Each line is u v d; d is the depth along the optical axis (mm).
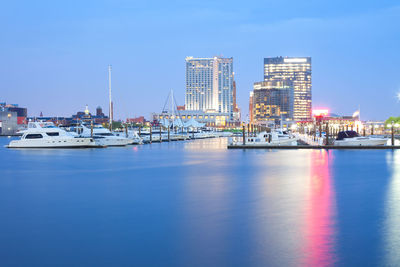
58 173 70062
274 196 46125
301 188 51875
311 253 26828
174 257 26234
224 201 43312
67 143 126688
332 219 35250
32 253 27109
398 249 27484
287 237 30125
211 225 33531
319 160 90812
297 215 36750
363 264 24969
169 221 34875
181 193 48531
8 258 26250
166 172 70750
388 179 60125
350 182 57156
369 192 48625
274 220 35000
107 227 33156
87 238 30203
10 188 53469
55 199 45219
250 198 44938
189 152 122375
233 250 27453
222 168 76562
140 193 48719
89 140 128875
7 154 110312
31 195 47938
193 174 67562
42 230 32438
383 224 33562
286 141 144750
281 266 24750
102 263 25359
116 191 50344
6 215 37500
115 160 95625
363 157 97562
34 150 123125
